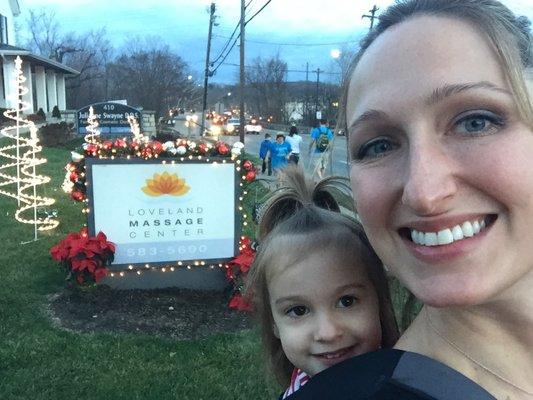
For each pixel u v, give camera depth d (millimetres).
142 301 1879
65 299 1869
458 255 281
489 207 280
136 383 1351
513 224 279
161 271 2002
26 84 10367
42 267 2291
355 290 473
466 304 282
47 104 12867
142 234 1975
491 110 277
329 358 477
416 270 297
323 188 559
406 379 283
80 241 1914
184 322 1733
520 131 277
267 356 575
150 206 1971
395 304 486
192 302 1896
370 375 299
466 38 283
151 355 1496
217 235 2023
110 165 1928
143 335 1624
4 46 9953
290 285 481
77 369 1411
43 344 1540
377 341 480
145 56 18453
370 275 478
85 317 1753
